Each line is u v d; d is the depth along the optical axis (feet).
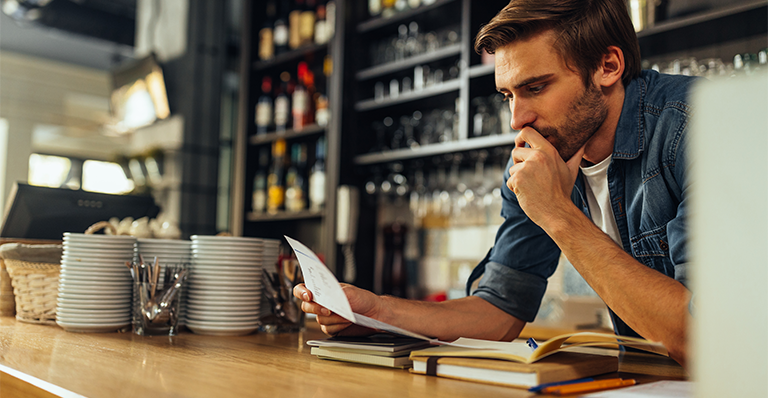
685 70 6.56
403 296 9.38
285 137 10.70
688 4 6.77
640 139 3.29
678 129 3.11
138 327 3.75
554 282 7.86
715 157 1.41
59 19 13.69
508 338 3.65
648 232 3.38
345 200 9.34
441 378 2.37
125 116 13.89
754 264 1.34
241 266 3.93
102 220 5.61
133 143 13.99
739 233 1.37
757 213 1.34
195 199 12.62
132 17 14.73
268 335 3.96
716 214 1.41
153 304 3.72
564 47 3.08
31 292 4.17
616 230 3.81
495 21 3.19
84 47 18.74
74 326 3.75
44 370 2.43
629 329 3.78
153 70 12.76
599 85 3.21
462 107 8.29
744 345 1.36
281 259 4.25
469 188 9.07
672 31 6.70
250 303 3.97
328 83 10.55
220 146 13.20
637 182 3.42
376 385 2.19
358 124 9.80
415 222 9.80
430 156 8.87
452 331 3.34
